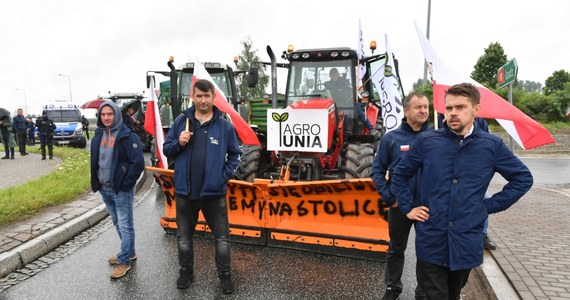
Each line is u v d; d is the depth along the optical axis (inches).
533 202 267.4
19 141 589.3
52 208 242.4
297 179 221.3
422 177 100.1
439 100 158.1
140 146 159.9
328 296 143.1
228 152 150.5
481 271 156.2
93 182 160.6
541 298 129.0
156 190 336.8
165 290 147.2
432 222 96.3
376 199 171.8
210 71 441.4
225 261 145.7
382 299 137.5
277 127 218.2
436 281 98.4
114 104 156.0
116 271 157.4
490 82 971.9
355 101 265.6
